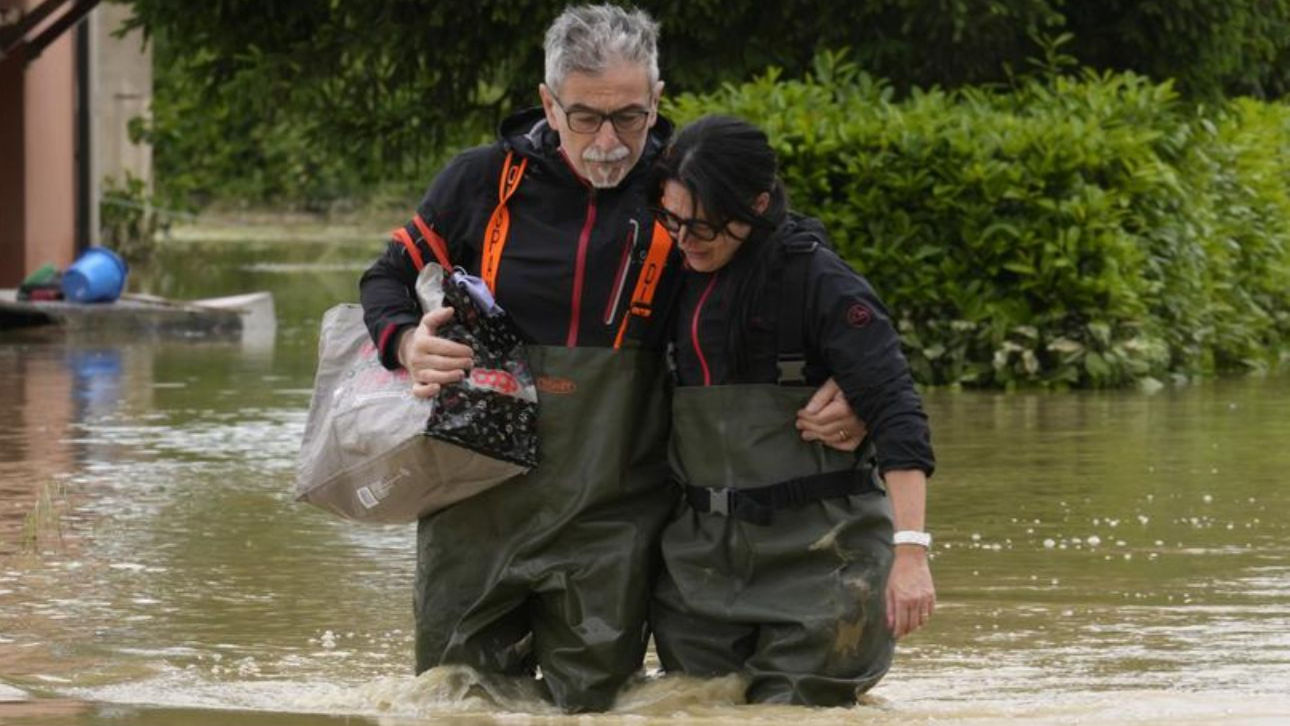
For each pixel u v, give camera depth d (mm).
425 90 39562
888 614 10586
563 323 10836
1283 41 39500
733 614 10750
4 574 15586
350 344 11250
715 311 10703
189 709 10984
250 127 100750
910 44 35875
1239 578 15242
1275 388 29734
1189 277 30781
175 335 40125
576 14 10648
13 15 45906
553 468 10852
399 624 13789
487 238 10930
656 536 10977
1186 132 30766
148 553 16516
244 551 16625
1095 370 29109
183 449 23250
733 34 35938
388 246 11258
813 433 10641
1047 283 29016
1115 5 36656
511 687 11156
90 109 55219
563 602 10875
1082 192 29031
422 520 11219
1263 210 34312
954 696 11438
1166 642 13031
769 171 10500
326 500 11109
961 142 28953
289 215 102125
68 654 12805
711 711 10648
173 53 39812
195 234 90562
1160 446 22812
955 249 29250
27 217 49750
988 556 16188
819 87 30766
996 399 27875
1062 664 12406
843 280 10617
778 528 10727
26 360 34719
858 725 10258
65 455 22656
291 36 39094
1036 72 36500
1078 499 19016
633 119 10570
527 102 38312
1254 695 11383
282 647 13070
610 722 10430
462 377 10656
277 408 27531
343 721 10578
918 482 10492
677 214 10492
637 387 10859
